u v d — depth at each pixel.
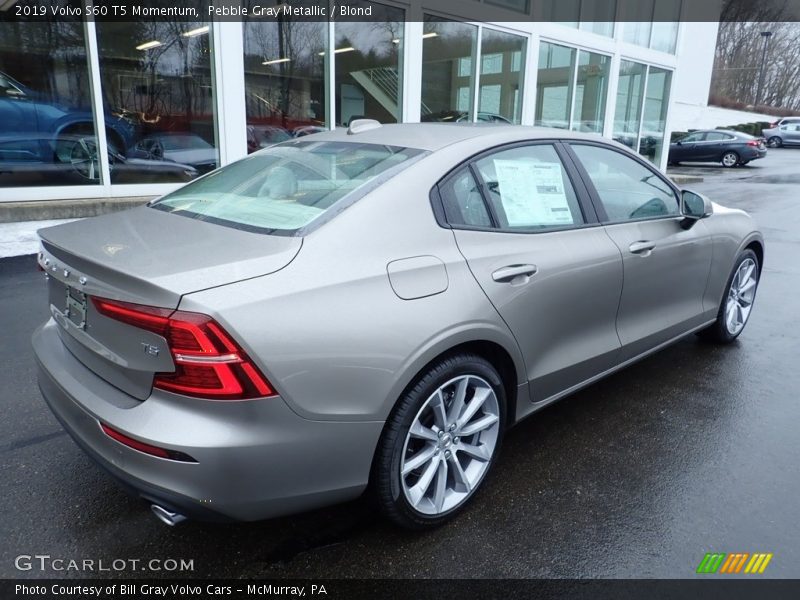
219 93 8.41
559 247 2.73
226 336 1.72
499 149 2.69
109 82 7.89
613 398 3.51
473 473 2.46
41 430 2.95
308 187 2.40
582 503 2.52
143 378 1.84
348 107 9.74
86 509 2.40
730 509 2.50
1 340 4.00
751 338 4.56
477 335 2.30
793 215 10.80
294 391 1.82
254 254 1.95
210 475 1.74
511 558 2.19
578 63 12.81
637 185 3.38
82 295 2.05
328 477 1.97
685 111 31.19
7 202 7.30
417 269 2.17
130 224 2.38
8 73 7.26
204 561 2.15
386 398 2.02
